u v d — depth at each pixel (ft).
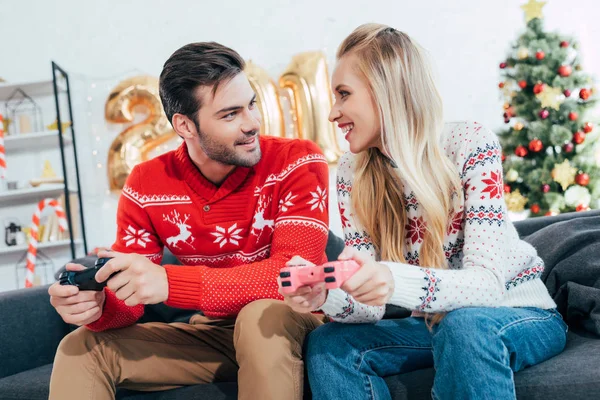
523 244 4.44
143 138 11.35
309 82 11.27
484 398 3.30
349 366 3.88
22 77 12.46
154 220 5.12
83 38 12.41
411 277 3.64
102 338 4.48
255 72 11.18
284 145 5.16
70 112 11.88
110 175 11.43
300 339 4.23
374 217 4.56
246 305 4.25
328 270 3.36
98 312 4.33
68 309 4.22
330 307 3.99
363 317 4.15
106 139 12.23
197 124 4.83
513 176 10.31
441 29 12.20
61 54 12.42
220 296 4.25
